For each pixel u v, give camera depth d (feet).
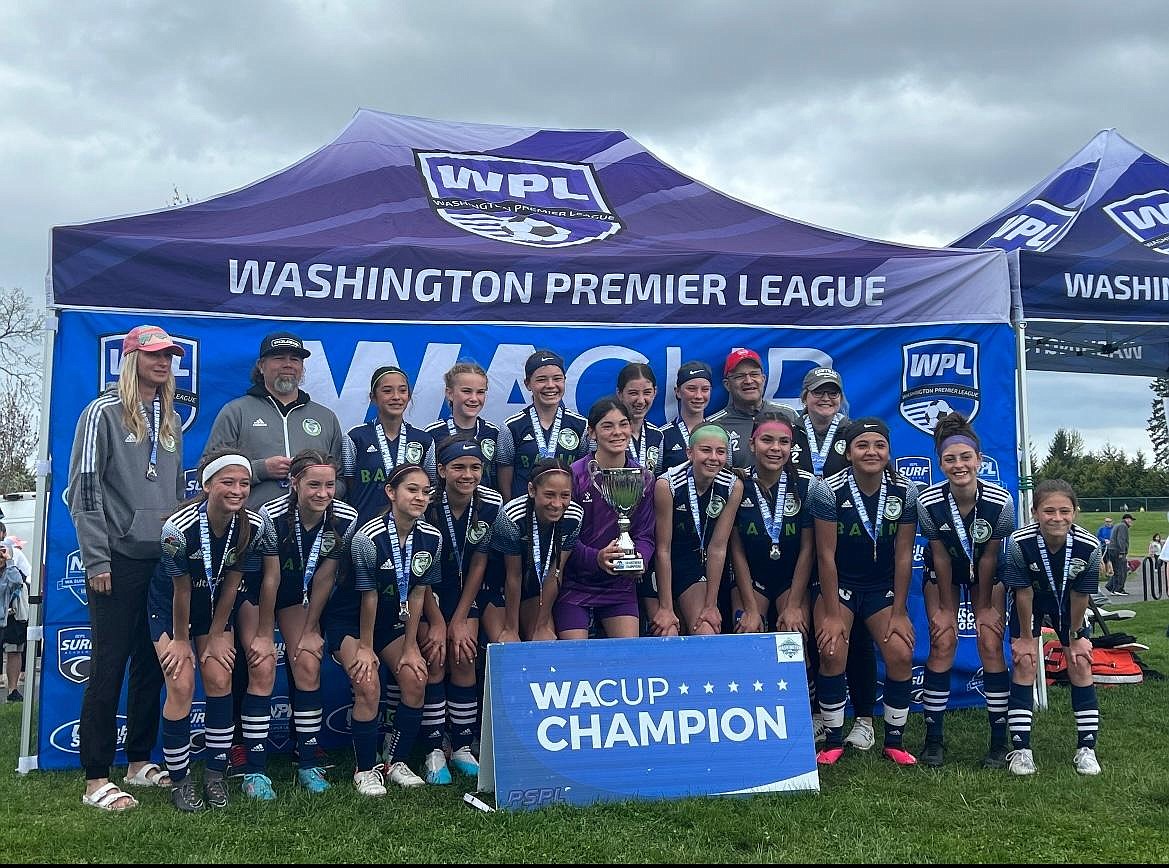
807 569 16.42
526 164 22.18
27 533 42.73
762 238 21.15
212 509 13.78
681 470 16.44
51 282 16.89
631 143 23.54
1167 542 53.16
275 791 14.88
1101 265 21.33
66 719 16.71
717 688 14.82
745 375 18.33
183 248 17.46
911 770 15.78
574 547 15.56
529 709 14.07
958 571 16.43
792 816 13.34
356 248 18.21
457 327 18.57
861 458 15.65
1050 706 20.71
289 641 15.21
